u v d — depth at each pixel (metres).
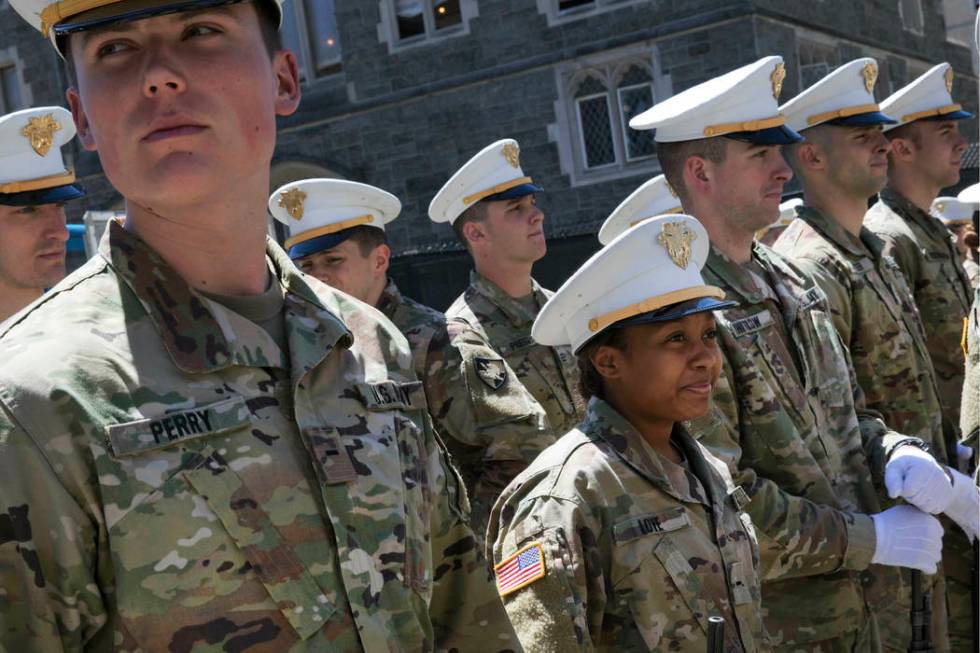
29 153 4.09
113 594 1.36
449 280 11.65
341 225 4.36
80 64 1.52
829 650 3.17
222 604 1.38
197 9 1.50
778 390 3.28
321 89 18.14
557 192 16.69
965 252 7.88
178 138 1.47
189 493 1.39
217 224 1.55
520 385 3.82
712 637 2.12
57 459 1.34
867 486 3.43
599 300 2.58
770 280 3.52
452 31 17.22
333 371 1.61
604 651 2.39
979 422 3.31
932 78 5.02
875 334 4.12
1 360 1.39
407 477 1.60
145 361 1.44
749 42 15.45
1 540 1.31
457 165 17.34
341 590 1.46
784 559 3.02
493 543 2.58
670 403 2.53
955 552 4.25
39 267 4.11
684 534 2.44
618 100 16.33
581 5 16.44
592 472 2.42
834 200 4.26
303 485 1.48
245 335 1.53
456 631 1.73
